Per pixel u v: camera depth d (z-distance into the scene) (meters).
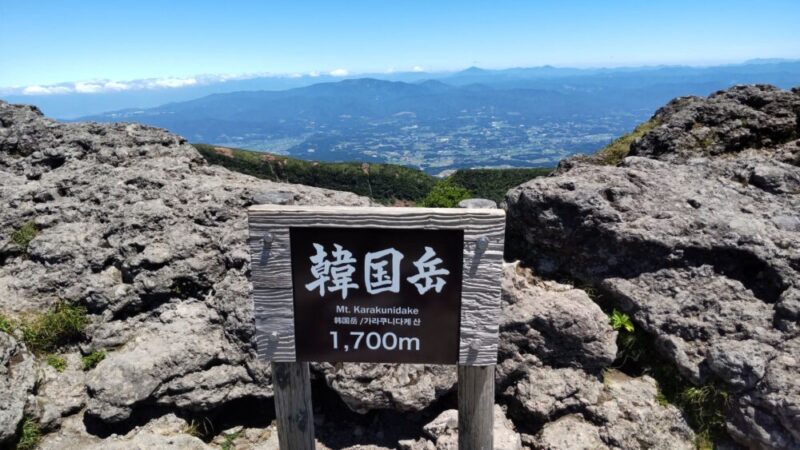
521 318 4.93
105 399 4.83
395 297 3.23
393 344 3.34
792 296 4.51
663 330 4.85
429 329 3.29
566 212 5.41
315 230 3.14
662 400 4.74
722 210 5.29
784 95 7.55
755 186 5.84
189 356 5.16
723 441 4.50
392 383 4.81
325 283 3.24
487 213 3.00
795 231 5.08
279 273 3.24
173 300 5.81
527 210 5.62
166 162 7.72
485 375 3.38
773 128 7.23
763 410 4.25
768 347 4.41
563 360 4.93
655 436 4.50
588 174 5.86
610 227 5.20
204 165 8.46
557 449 4.42
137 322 5.70
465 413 3.52
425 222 3.04
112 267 6.12
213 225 6.35
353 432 5.01
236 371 5.18
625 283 5.13
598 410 4.62
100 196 6.89
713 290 4.88
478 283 3.14
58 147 8.18
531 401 4.74
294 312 3.32
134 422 5.02
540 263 5.69
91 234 6.35
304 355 3.42
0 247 6.38
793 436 4.08
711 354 4.50
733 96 7.93
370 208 3.06
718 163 6.25
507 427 4.74
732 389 4.40
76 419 4.98
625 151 8.61
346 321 3.31
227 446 4.93
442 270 3.15
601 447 4.43
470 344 3.27
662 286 5.04
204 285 5.84
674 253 5.05
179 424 5.01
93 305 5.74
